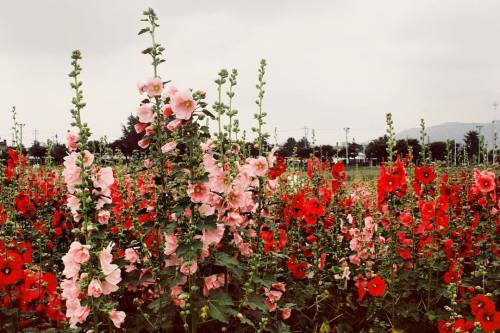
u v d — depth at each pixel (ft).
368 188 24.27
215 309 10.14
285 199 18.16
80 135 10.02
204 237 10.34
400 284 14.39
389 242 15.65
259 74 12.66
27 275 11.51
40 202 19.52
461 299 13.69
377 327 13.55
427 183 15.39
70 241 17.24
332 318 14.78
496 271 15.48
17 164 21.01
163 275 10.90
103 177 10.46
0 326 11.14
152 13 11.44
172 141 10.89
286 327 12.37
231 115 11.57
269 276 11.87
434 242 14.55
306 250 16.56
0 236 12.80
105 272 9.67
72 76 10.03
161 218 11.30
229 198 11.16
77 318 9.68
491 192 17.83
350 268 16.05
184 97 10.33
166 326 10.69
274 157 12.92
